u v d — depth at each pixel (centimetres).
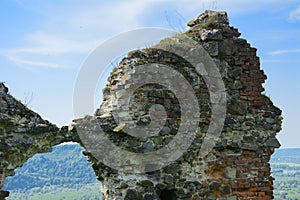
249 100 762
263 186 745
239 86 760
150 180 695
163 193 724
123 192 689
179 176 708
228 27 780
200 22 798
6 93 673
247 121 753
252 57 776
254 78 770
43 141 683
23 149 662
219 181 726
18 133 663
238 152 744
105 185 715
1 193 639
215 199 721
